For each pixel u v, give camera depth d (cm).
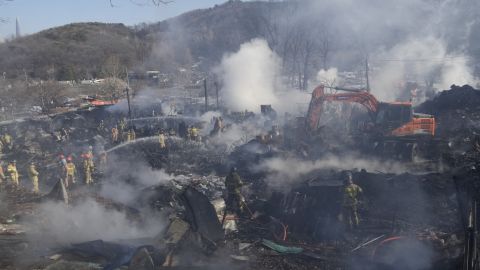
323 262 1204
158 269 1109
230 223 1448
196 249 1193
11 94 6775
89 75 9825
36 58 10400
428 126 2556
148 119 4756
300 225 1447
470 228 937
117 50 11625
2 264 1137
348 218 1389
